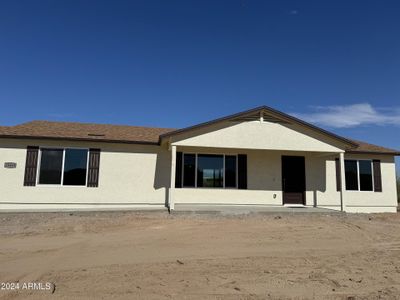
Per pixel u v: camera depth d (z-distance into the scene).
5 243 8.45
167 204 15.23
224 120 14.17
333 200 16.50
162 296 5.30
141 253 7.77
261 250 8.31
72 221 11.54
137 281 5.96
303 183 16.47
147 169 15.25
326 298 5.37
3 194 13.77
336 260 7.66
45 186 14.15
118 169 14.95
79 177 14.51
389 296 5.48
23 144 14.12
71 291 5.42
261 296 5.40
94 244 8.46
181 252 7.93
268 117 14.67
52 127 16.22
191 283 5.93
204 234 9.77
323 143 14.81
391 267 7.16
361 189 16.77
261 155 16.33
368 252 8.45
